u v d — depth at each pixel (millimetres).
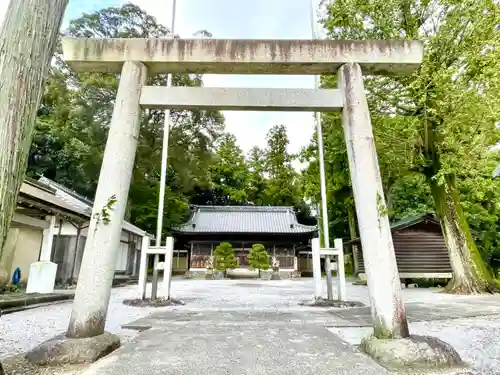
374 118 10664
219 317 5949
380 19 9484
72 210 10141
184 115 21453
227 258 21766
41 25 2719
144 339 4070
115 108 4031
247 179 38969
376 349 3215
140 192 23969
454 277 10547
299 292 12125
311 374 2773
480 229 16516
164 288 8234
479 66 8508
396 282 3512
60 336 3371
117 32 18781
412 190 20672
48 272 8727
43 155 21703
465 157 9281
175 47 4270
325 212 8727
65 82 18609
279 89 4270
